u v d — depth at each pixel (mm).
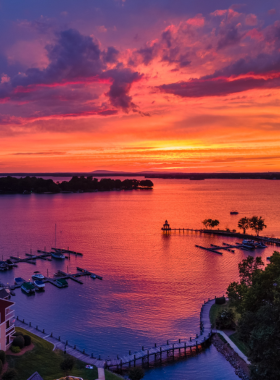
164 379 67188
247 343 65188
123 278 131250
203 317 91812
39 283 120938
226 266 148375
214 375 68312
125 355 75125
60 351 71312
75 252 170875
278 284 68375
